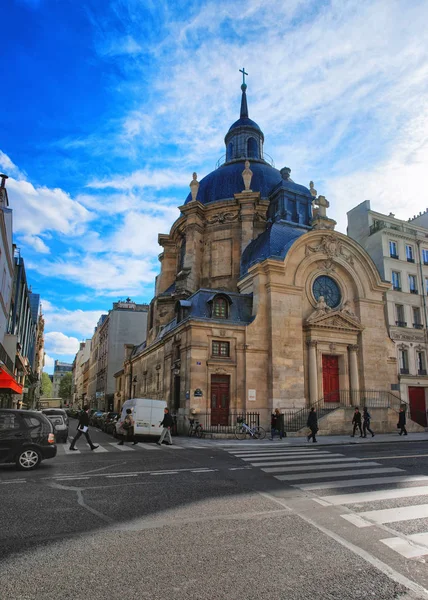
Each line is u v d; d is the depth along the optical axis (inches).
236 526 252.8
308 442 803.4
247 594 169.9
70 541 225.9
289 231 1310.3
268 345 1103.0
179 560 202.2
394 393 1237.1
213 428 992.2
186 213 1561.3
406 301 1455.5
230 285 1456.7
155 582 179.5
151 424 810.2
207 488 352.2
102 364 2920.8
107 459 533.3
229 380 1053.2
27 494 330.3
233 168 1684.3
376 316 1266.0
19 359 1417.3
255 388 1062.4
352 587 176.7
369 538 233.9
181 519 265.6
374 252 1489.9
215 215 1561.3
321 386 1133.1
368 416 940.6
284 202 1439.5
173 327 1213.1
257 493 334.3
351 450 642.8
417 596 170.2
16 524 253.9
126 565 196.1
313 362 1128.2
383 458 534.3
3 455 439.5
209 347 1050.1
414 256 1515.7
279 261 1137.4
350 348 1202.6
